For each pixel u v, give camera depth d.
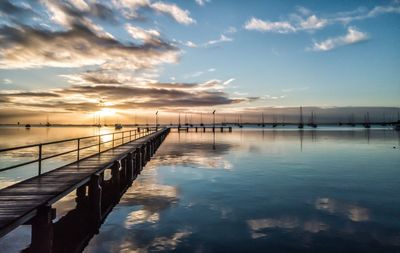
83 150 38.94
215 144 46.47
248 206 12.62
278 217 11.20
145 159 25.34
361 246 8.67
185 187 16.28
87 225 10.36
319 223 10.54
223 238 9.28
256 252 8.29
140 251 8.47
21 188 8.67
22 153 37.12
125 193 14.98
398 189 15.63
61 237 9.45
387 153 33.34
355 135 80.00
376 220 10.84
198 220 10.91
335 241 9.02
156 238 9.33
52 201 7.55
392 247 8.60
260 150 36.59
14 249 8.59
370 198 13.85
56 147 47.66
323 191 15.18
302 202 13.20
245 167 23.16
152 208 12.44
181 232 9.77
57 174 10.90
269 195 14.41
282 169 22.19
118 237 9.45
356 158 28.81
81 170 11.78
